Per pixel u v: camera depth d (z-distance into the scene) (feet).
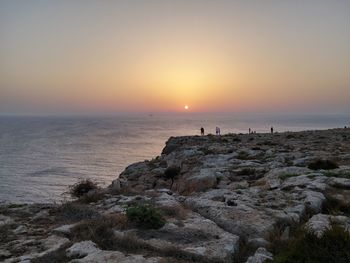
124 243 31.37
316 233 28.12
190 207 44.73
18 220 41.37
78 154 435.12
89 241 31.81
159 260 27.73
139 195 54.34
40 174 295.89
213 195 52.80
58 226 38.40
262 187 61.26
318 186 53.36
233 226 36.29
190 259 28.50
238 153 117.08
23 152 463.42
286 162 90.38
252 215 39.04
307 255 25.71
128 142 599.16
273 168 80.38
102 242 31.63
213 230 34.60
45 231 36.88
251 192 55.31
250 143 158.71
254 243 32.65
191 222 37.17
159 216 36.52
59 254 29.27
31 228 38.09
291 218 38.32
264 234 34.35
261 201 47.11
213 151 128.06
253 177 76.13
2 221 40.73
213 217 39.45
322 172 66.33
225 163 97.14
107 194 56.29
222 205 43.42
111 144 562.66
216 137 206.69
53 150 483.10
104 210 44.83
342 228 27.99
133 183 100.63
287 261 26.20
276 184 59.62
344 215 41.42
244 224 36.11
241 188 63.67
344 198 48.19
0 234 36.01
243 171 80.94
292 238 33.09
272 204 44.78
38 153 451.12
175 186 87.35
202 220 37.93
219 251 29.63
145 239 32.63
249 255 30.99
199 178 71.20
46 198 206.08
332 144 134.10
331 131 232.32
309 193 49.03
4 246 32.32
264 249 30.89
